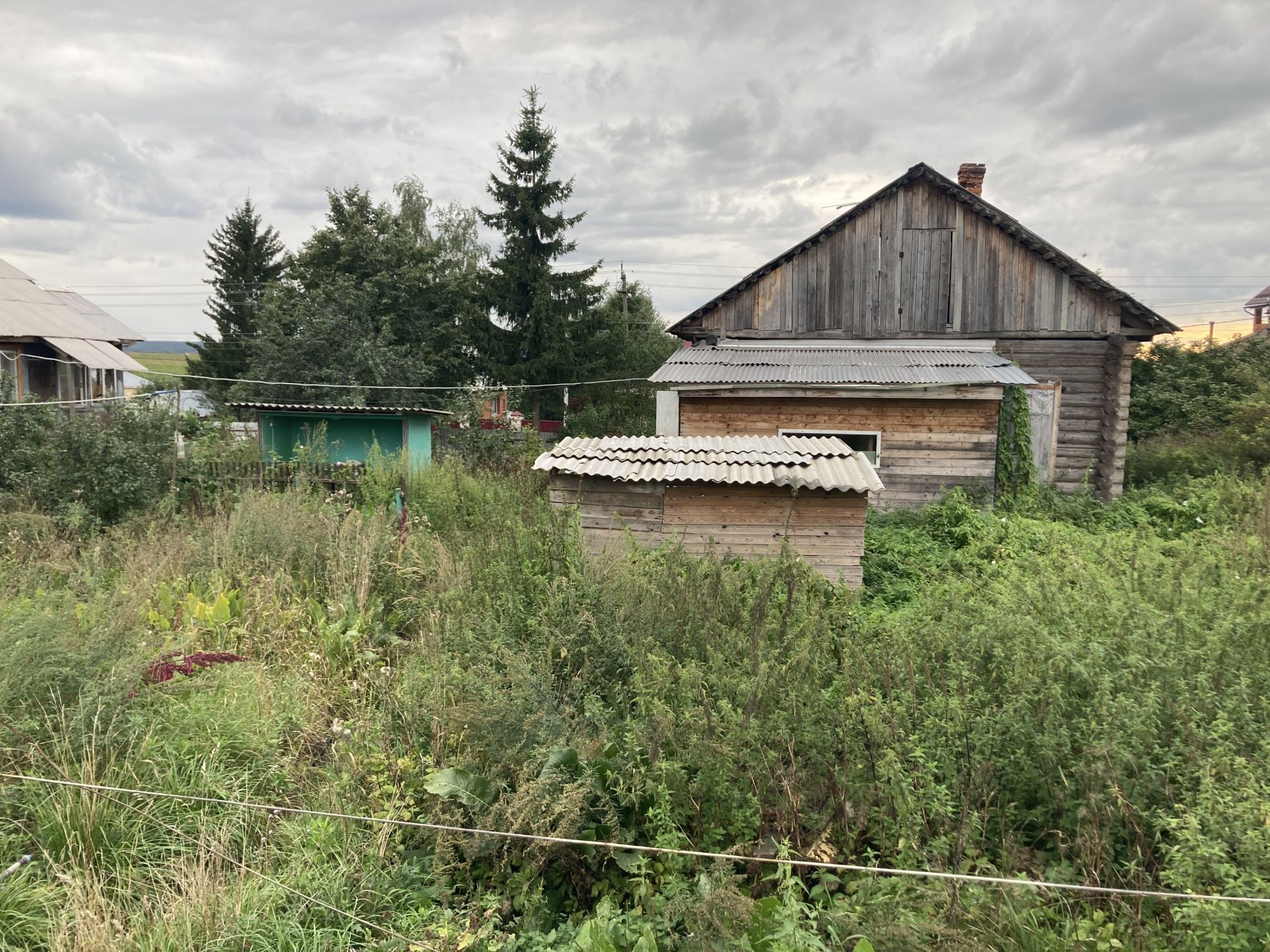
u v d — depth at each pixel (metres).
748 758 4.23
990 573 8.79
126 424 11.64
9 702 4.57
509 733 4.55
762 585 6.34
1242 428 17.50
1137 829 3.56
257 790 4.72
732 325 18.38
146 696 5.03
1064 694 4.36
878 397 14.74
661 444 10.12
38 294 22.78
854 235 17.83
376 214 34.41
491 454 21.28
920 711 4.46
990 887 3.52
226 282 43.31
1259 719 4.17
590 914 3.92
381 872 4.11
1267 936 2.94
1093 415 16.89
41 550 8.66
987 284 17.31
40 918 3.56
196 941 3.54
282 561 8.31
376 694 5.96
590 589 6.06
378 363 27.95
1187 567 6.94
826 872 3.94
